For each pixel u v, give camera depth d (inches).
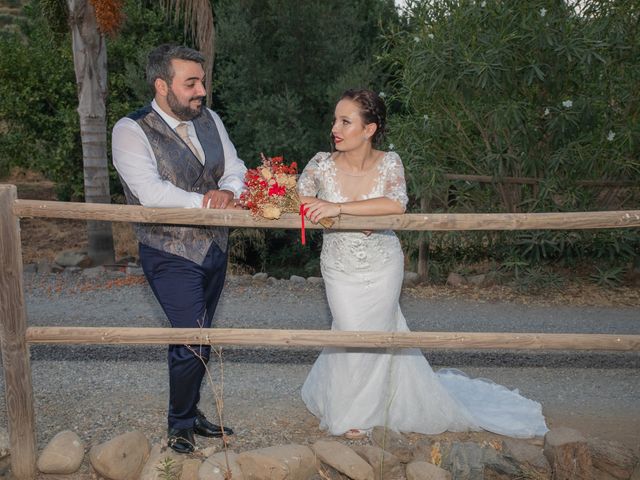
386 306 142.3
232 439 141.9
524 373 192.7
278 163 120.8
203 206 123.0
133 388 173.3
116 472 123.6
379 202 121.3
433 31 306.7
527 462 126.7
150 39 477.4
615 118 308.2
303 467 126.9
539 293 295.9
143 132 125.8
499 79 295.3
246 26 450.3
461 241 331.9
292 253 472.4
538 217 118.9
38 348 206.5
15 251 119.1
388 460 128.6
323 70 465.4
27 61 471.5
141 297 287.7
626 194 323.9
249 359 198.2
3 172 591.5
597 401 170.4
